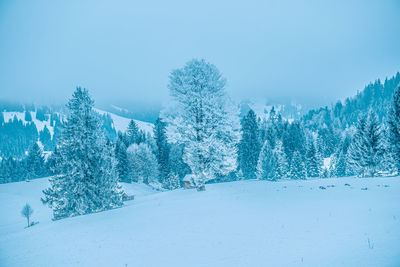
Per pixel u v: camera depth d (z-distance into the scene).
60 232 13.93
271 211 13.48
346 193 17.94
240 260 7.64
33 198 54.50
